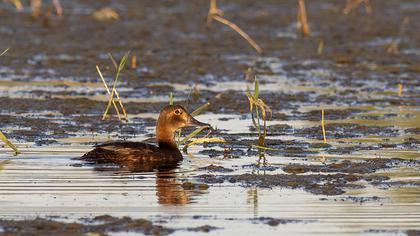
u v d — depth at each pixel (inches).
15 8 1343.5
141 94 824.9
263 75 926.4
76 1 1432.1
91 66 952.9
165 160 587.2
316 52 1061.1
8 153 599.2
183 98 805.9
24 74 906.7
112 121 713.6
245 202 490.0
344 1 1487.5
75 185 520.4
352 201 494.0
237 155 610.5
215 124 712.4
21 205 477.1
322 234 435.8
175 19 1277.1
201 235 433.1
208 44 1101.1
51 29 1171.3
